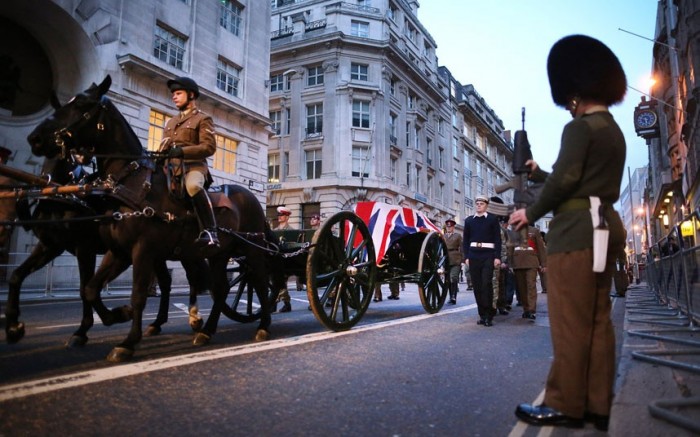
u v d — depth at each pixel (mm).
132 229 3525
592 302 2221
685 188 23578
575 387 2209
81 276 4133
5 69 13727
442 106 42500
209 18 19844
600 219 2146
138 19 16688
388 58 33375
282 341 4402
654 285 11281
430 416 2400
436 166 40000
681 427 2172
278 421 2268
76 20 14461
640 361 3711
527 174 2576
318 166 31531
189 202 3918
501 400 2709
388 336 4883
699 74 18266
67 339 4418
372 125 31469
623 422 2271
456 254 10031
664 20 27297
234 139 20719
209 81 19578
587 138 2209
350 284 5418
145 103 16516
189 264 4910
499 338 4992
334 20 32719
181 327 5504
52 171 4016
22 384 2697
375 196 30938
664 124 29766
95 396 2535
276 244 5309
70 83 14977
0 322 3867
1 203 4305
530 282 6961
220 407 2441
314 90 32031
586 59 2365
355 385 2949
